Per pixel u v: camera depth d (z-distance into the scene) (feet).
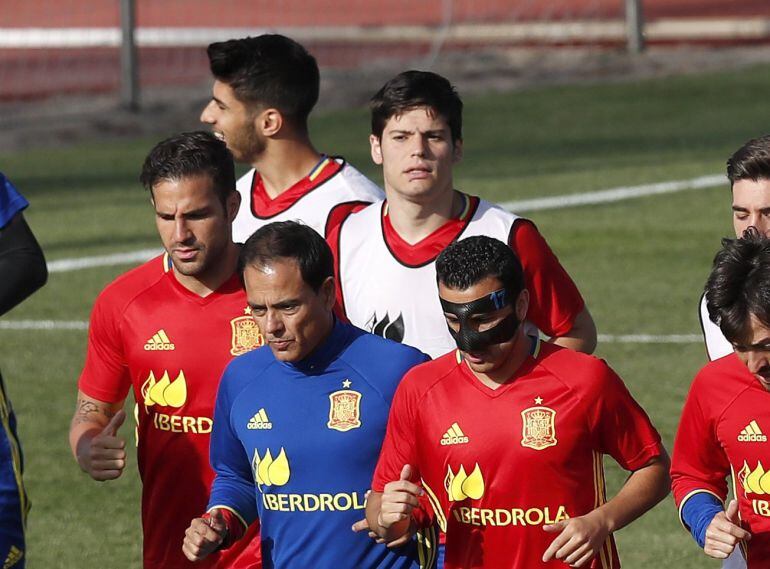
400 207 62.54
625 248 150.92
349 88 252.83
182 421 59.62
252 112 69.21
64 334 127.75
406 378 53.26
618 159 195.52
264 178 71.10
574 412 51.55
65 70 277.85
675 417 101.04
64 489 92.58
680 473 54.70
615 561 53.67
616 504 51.47
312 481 54.60
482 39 284.61
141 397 60.34
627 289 136.05
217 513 54.24
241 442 55.72
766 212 55.31
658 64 260.01
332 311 56.29
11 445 53.52
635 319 126.72
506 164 195.62
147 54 287.48
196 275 57.72
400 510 49.85
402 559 54.80
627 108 229.25
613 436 52.26
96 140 225.97
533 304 62.18
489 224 62.28
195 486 60.03
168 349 59.31
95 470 56.85
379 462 53.88
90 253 155.02
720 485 54.80
